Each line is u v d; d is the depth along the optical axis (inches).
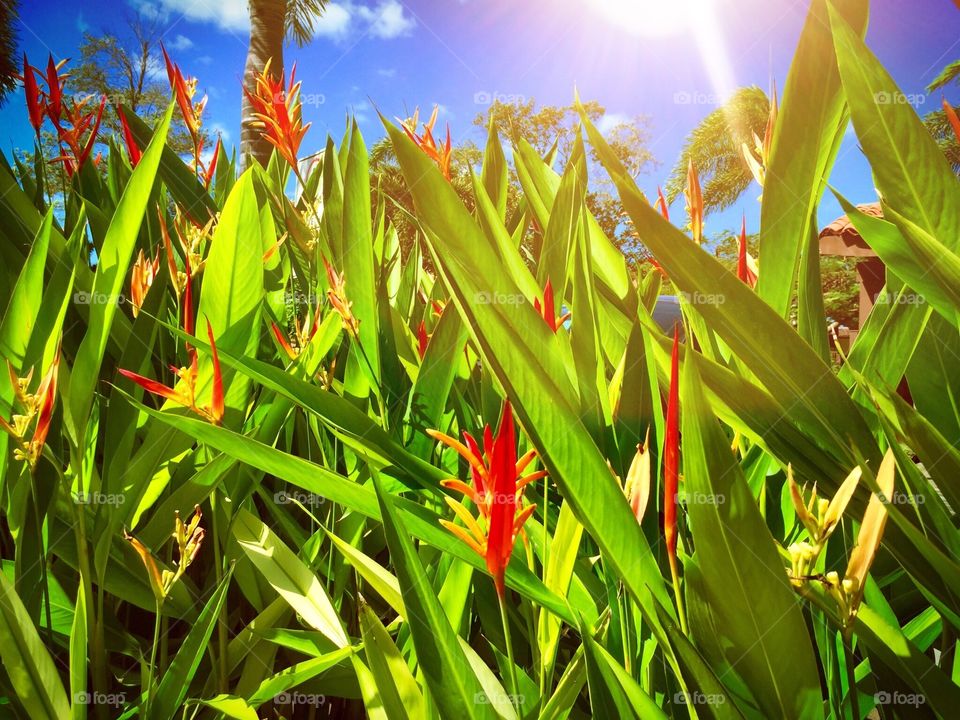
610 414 27.3
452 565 26.2
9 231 41.8
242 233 29.9
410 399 33.3
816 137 26.6
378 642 22.5
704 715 19.8
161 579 25.1
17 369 29.0
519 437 30.2
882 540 21.6
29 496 27.7
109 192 51.5
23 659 22.9
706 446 17.3
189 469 33.3
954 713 19.8
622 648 24.0
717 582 18.2
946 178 23.7
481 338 17.7
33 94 42.6
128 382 32.6
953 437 29.5
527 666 31.7
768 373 23.5
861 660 27.4
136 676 30.8
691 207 31.1
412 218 22.3
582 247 27.0
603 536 18.6
